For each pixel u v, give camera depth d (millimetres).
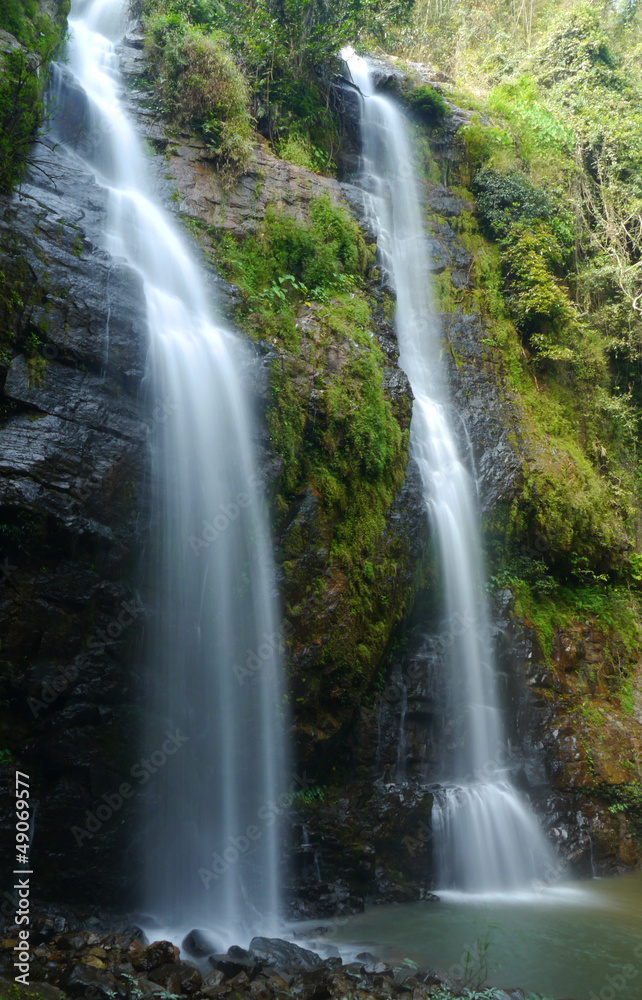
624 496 16406
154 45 13500
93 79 12734
